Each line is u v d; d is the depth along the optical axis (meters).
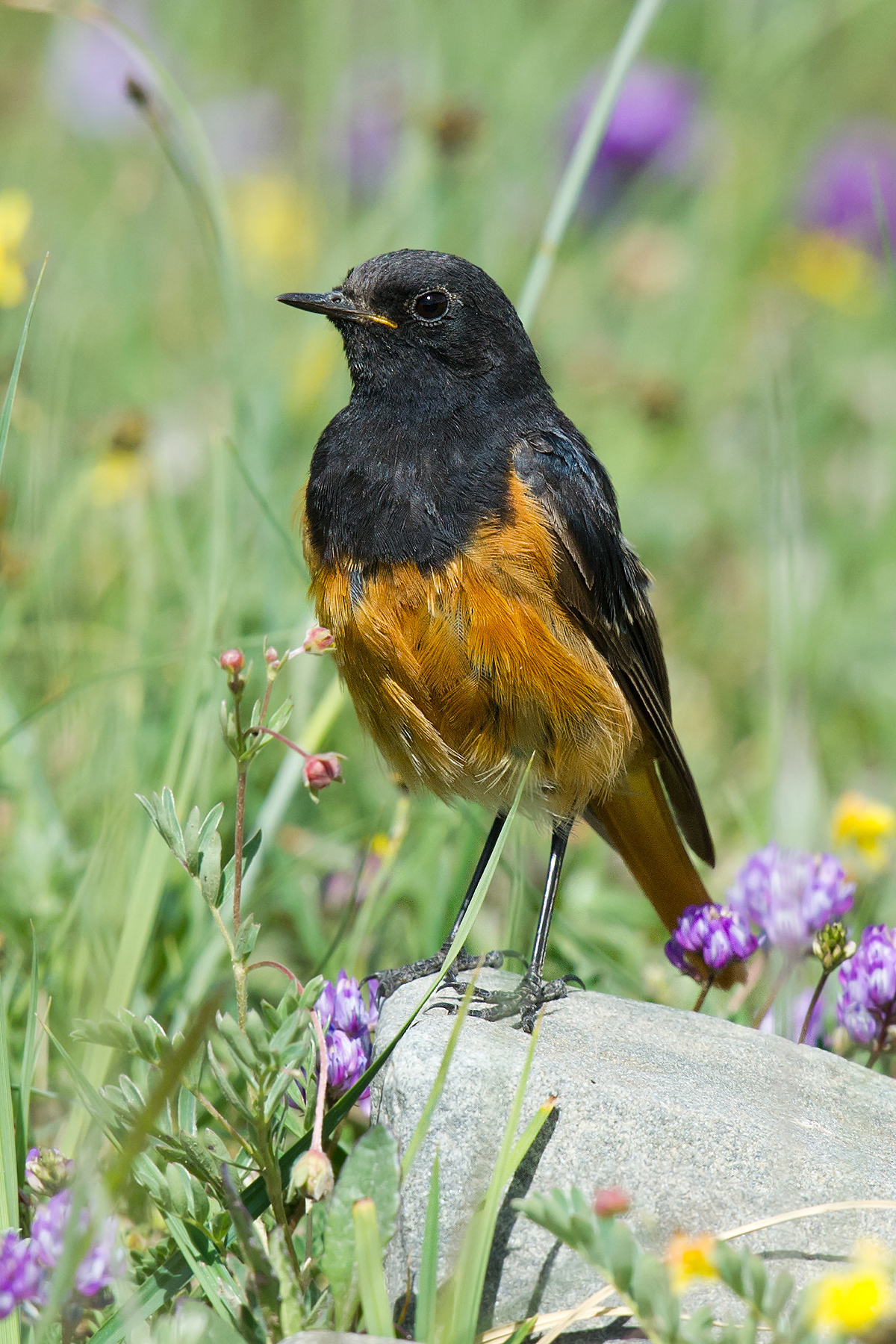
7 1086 6.48
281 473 14.88
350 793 12.31
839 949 8.30
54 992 8.62
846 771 14.52
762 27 22.88
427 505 8.77
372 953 10.23
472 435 9.16
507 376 9.48
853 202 24.36
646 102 22.11
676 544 17.78
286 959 10.34
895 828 12.22
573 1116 6.64
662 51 26.16
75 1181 5.82
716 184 23.22
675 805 10.32
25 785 10.38
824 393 20.69
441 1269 6.30
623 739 9.15
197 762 9.26
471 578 8.62
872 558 17.41
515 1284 6.27
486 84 22.23
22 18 26.45
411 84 19.84
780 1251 6.29
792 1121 6.90
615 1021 7.84
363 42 22.92
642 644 10.13
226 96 25.08
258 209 22.25
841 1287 5.16
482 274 9.45
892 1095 7.41
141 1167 6.26
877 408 20.38
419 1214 6.44
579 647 9.05
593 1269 6.27
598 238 21.81
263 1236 6.25
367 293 9.36
